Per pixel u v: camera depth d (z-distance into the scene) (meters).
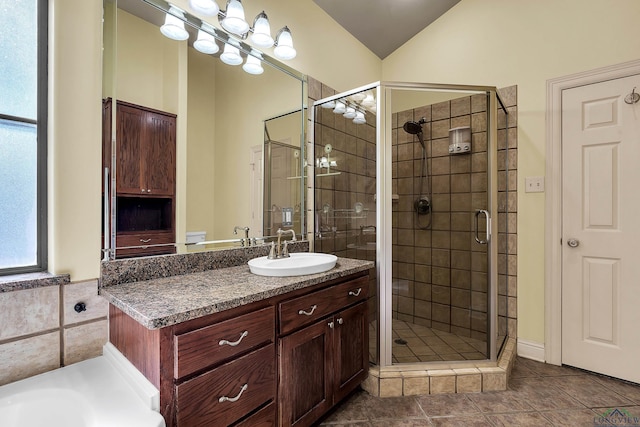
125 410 0.87
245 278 1.40
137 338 1.01
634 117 1.88
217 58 1.71
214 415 1.03
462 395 1.78
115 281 1.27
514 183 2.32
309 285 1.39
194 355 0.97
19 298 1.03
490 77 2.44
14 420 0.88
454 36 2.64
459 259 2.20
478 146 2.14
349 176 2.13
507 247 2.34
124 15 1.32
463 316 2.17
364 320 1.77
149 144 1.42
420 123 2.19
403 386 1.78
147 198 1.41
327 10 2.41
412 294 2.32
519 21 2.30
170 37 1.50
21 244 1.11
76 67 1.17
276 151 2.05
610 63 1.95
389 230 1.97
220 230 1.74
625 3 1.91
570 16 2.10
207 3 1.50
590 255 2.03
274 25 2.01
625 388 1.84
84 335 1.17
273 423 1.23
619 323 1.93
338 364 1.56
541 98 2.21
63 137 1.13
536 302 2.23
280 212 2.08
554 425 1.53
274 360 1.24
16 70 1.09
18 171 1.10
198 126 1.62
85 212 1.19
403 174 2.19
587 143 2.04
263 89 1.96
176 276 1.45
